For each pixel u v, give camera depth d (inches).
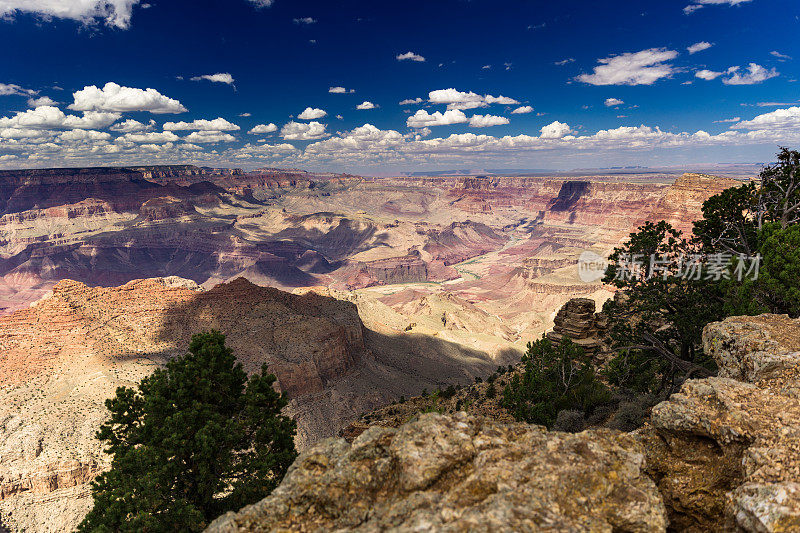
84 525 847.7
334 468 480.1
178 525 805.2
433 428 507.8
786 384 610.9
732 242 1408.7
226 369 1010.1
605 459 461.4
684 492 535.2
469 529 350.0
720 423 548.4
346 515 426.9
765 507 407.8
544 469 438.9
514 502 386.3
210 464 906.7
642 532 392.8
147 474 807.7
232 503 885.8
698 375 1362.0
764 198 1403.8
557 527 360.5
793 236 1045.8
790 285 1024.2
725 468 531.5
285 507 444.1
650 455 587.5
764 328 786.8
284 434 971.9
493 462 455.8
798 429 500.4
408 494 433.4
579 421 1280.8
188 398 958.4
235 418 1037.2
